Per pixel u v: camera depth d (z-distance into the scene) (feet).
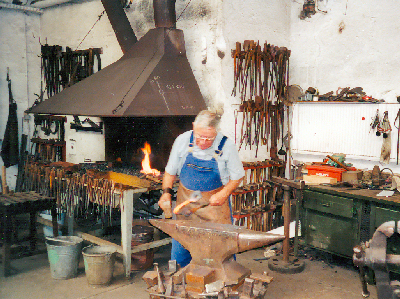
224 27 14.34
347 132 15.30
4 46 20.44
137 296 11.35
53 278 12.44
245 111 15.38
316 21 16.31
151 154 16.02
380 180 13.51
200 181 9.66
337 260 14.29
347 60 15.53
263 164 15.80
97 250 12.57
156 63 13.55
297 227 14.25
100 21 18.80
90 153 19.45
